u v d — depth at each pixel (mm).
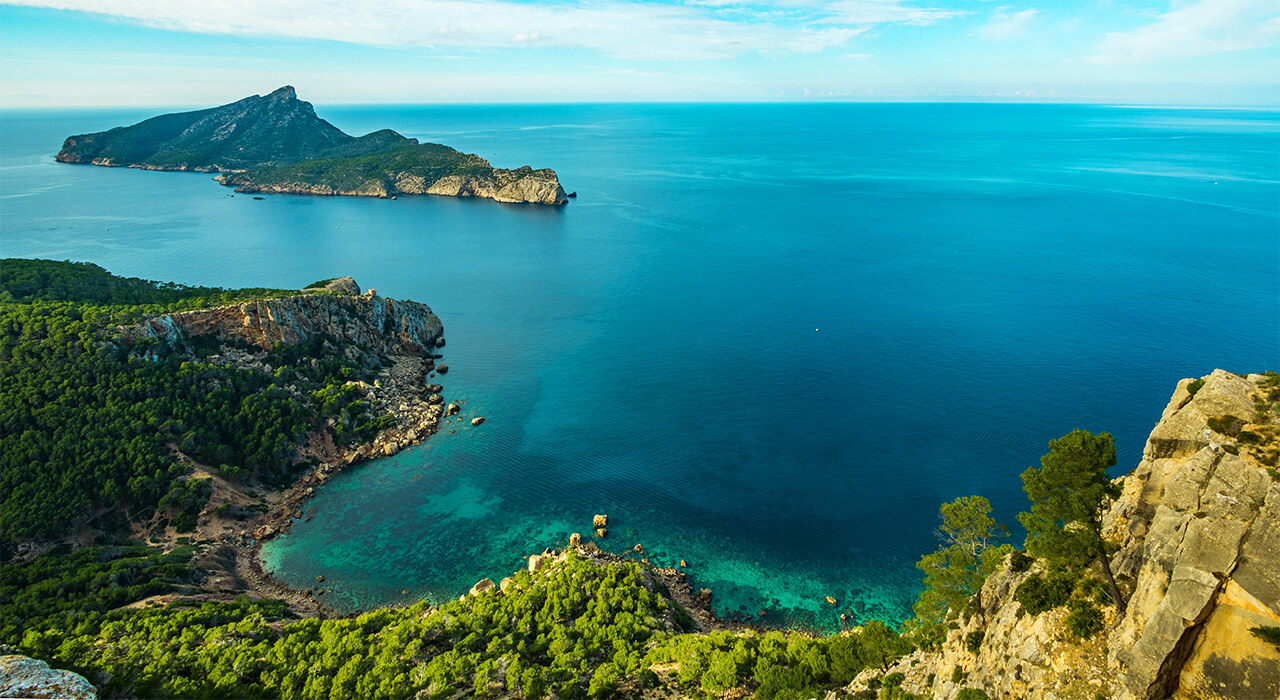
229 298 148875
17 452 97125
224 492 105500
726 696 63219
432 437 129500
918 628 63000
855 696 56594
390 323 167875
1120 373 142875
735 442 125125
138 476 99625
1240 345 153875
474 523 105562
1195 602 35062
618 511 107688
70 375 109938
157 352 122188
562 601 78812
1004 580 51219
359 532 103375
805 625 85688
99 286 158000
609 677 65000
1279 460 36000
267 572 94688
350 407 130000
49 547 89312
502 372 159250
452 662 67250
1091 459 47250
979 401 134875
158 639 68188
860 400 138000
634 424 133000
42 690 56688
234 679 62594
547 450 124812
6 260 170375
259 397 122375
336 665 66875
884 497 108125
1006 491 107562
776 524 103438
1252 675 33562
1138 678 36688
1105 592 43031
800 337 172625
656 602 81250
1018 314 180125
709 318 190500
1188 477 38594
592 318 194875
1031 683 42031
